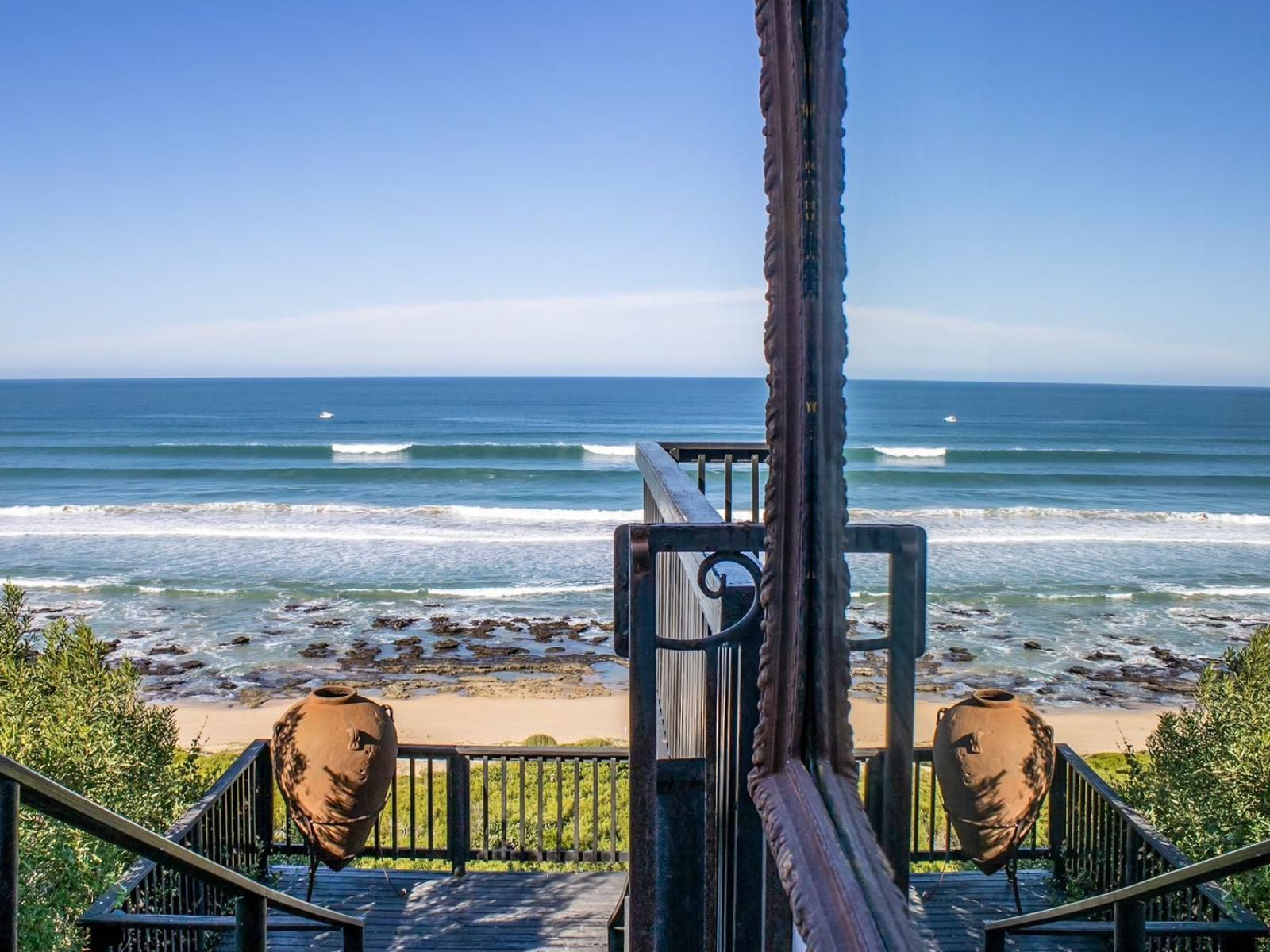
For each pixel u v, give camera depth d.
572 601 23.94
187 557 28.38
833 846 1.17
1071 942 0.84
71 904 5.27
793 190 1.22
